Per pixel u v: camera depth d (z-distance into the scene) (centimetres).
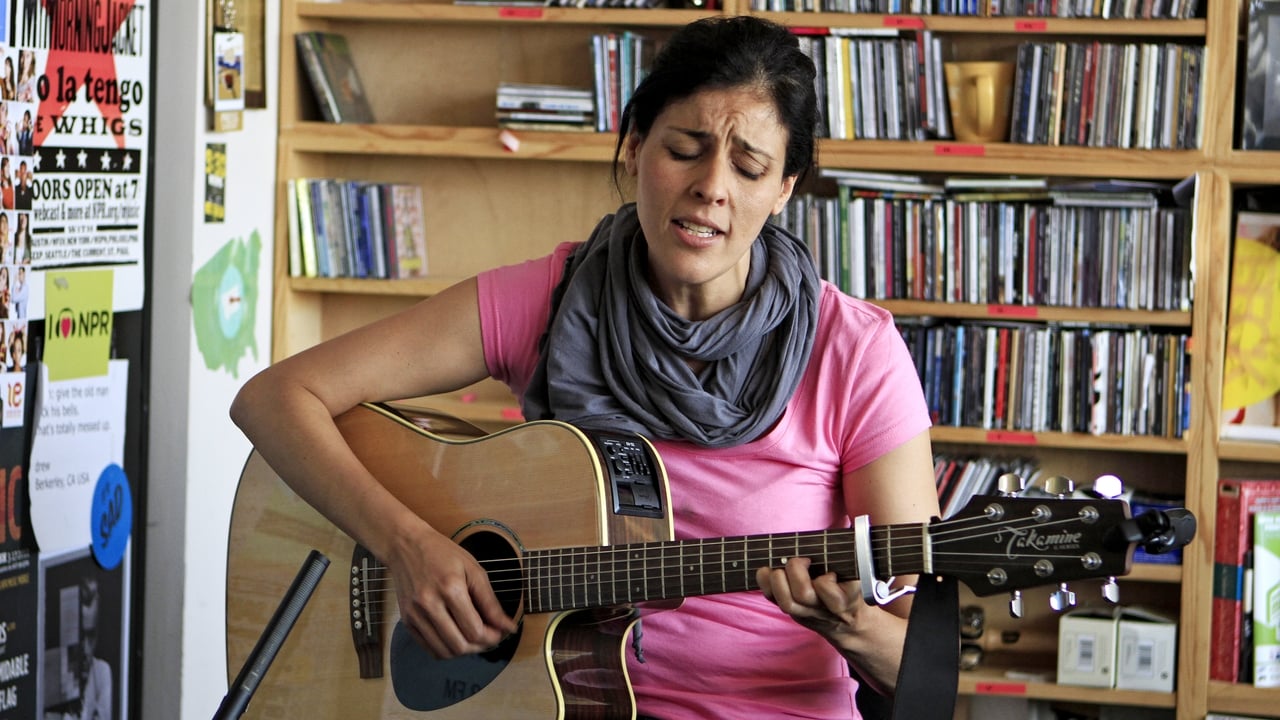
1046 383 319
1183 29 310
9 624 243
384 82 362
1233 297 321
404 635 172
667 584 153
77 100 259
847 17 319
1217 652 318
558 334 173
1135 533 124
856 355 167
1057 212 315
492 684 162
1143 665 317
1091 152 313
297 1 340
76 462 262
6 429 241
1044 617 343
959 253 319
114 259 274
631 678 169
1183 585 315
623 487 162
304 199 339
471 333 180
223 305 311
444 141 335
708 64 157
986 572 132
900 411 166
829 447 168
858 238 322
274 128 338
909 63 317
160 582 293
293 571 183
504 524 166
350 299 364
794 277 168
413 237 354
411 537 162
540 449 166
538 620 161
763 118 157
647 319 168
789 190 168
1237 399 321
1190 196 310
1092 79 311
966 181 318
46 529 253
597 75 328
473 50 358
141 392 287
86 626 268
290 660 180
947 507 326
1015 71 318
